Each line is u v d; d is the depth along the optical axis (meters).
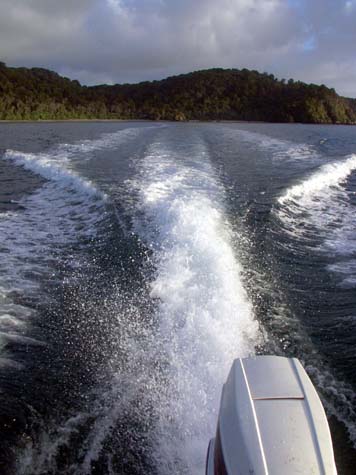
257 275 6.39
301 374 2.92
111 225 8.14
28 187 11.73
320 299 5.85
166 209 8.40
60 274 6.35
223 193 10.42
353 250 7.56
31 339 4.83
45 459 3.38
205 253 6.53
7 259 6.81
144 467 3.30
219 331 4.80
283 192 10.70
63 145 20.70
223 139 24.44
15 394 4.02
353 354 4.69
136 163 14.41
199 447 3.43
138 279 6.12
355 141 27.14
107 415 3.79
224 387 2.99
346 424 3.75
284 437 2.47
